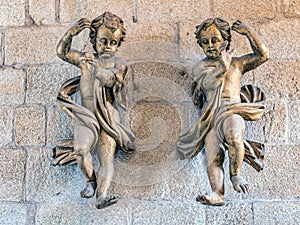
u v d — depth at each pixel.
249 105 2.28
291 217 2.40
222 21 2.36
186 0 2.67
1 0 2.69
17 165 2.50
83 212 2.43
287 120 2.52
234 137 2.19
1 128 2.54
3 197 2.46
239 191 2.17
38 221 2.43
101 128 2.32
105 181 2.28
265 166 2.46
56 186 2.46
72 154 2.39
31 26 2.66
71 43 2.47
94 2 2.67
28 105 2.57
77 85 2.40
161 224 2.40
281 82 2.57
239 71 2.35
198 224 2.39
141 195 2.43
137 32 2.63
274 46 2.61
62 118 2.54
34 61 2.62
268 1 2.67
